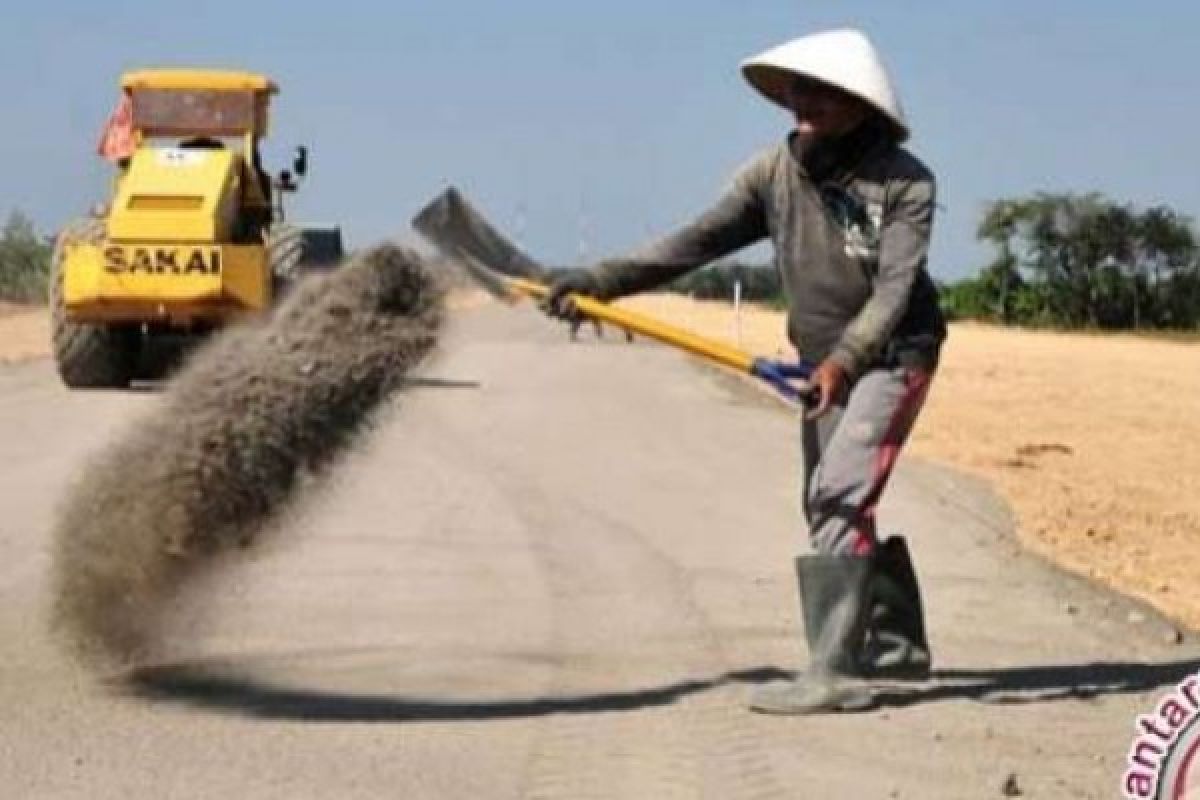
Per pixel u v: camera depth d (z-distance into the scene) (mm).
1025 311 91312
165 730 8773
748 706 9383
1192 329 89562
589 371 34000
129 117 28844
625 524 15484
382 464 18781
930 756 8602
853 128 9078
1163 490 20594
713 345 9281
